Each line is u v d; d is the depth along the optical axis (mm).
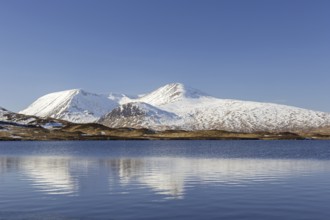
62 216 28891
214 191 40312
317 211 30375
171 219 27781
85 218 28219
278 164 76812
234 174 57531
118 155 113188
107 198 36094
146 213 29672
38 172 60875
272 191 40125
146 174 57594
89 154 119062
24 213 29953
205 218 28047
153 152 132750
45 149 157000
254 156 106188
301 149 156500
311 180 49750
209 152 132000
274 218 28078
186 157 102750
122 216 28703
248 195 37594
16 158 98375
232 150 149000
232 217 28422
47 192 39844
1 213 30016
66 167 70562
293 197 36500
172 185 45156
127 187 43438
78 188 42719
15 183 47312
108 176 54781
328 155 109875
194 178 52312
